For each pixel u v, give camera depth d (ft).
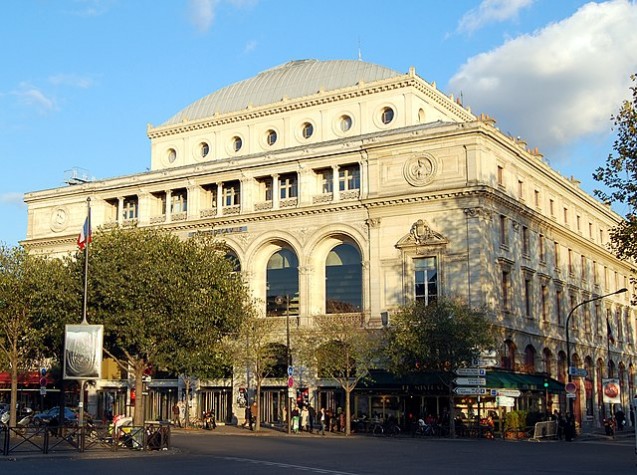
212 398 227.20
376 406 197.57
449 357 170.19
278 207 224.53
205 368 173.06
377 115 241.35
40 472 82.38
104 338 156.66
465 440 164.04
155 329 150.00
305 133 253.24
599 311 273.54
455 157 197.77
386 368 187.32
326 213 215.51
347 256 216.13
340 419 193.26
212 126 269.85
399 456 111.65
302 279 216.54
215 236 231.71
